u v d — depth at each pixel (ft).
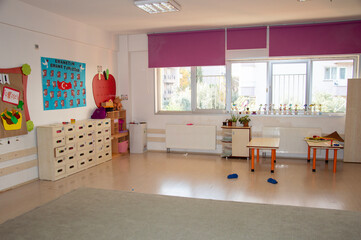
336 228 7.91
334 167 16.98
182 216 8.70
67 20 17.63
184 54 21.95
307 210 9.14
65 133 16.24
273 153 16.92
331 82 20.35
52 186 14.74
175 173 17.10
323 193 13.48
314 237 7.43
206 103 22.84
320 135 19.94
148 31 22.02
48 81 16.52
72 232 7.78
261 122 21.30
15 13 14.12
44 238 7.50
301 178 15.84
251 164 18.42
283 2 14.89
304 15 17.62
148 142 23.82
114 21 18.66
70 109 18.35
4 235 7.68
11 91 14.16
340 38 19.06
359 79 18.58
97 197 10.28
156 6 14.80
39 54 15.87
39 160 15.78
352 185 14.60
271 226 8.03
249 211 9.05
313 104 20.39
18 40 14.60
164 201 9.89
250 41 20.61
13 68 14.30
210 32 21.29
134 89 23.94
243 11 16.61
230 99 22.08
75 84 18.72
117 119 21.98
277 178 15.88
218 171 17.47
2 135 13.76
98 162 19.30
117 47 23.32
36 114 15.80
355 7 15.92
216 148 22.52
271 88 21.36
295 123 20.65
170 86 23.59
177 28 21.12
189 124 22.66
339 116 19.81
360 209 11.62
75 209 9.26
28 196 13.35
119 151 22.62
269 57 20.63
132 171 17.60
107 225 8.15
